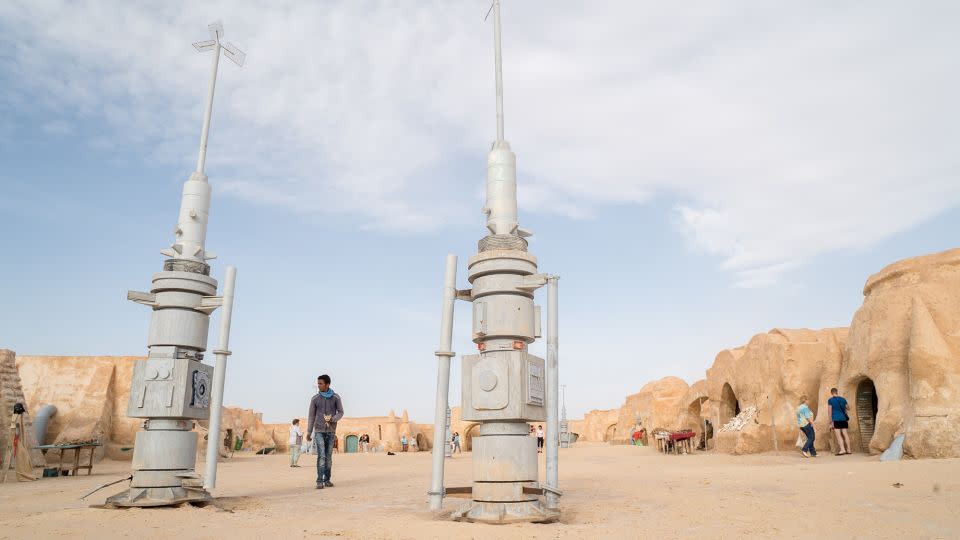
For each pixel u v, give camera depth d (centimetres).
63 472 1812
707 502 777
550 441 750
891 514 657
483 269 758
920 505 702
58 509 876
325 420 1154
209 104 986
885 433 1557
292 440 2039
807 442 1772
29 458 1669
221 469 1834
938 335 1505
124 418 2748
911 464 1093
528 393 720
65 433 2525
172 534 622
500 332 736
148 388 845
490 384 717
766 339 2225
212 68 1005
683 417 3111
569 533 607
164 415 839
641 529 624
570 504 816
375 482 1260
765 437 2044
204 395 895
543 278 749
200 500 837
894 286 1738
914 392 1480
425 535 605
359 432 6191
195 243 921
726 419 2620
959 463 1048
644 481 1101
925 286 1642
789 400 2058
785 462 1677
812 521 634
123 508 799
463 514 703
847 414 1797
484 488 704
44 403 2658
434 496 769
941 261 1672
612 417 6025
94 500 1000
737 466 1437
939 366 1461
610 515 725
